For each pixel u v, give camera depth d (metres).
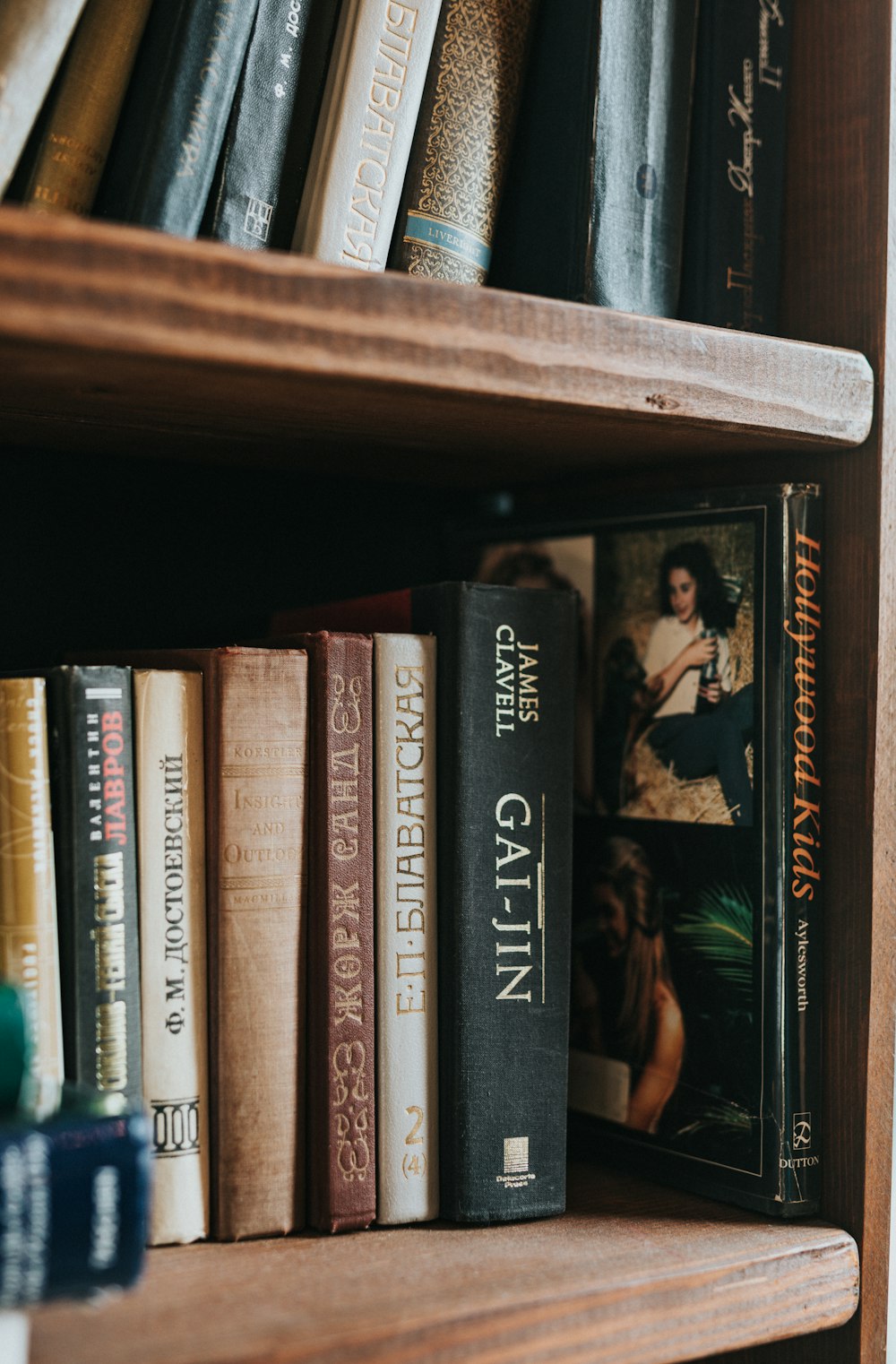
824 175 0.62
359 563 0.77
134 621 0.69
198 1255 0.51
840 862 0.59
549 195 0.58
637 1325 0.50
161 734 0.52
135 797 0.52
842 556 0.60
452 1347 0.45
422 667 0.57
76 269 0.39
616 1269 0.51
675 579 0.65
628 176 0.58
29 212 0.42
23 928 0.49
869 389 0.58
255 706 0.54
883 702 0.58
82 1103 0.42
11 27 0.44
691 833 0.63
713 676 0.62
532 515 0.73
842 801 0.59
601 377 0.50
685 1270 0.52
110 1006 0.51
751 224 0.62
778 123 0.63
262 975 0.54
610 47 0.57
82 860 0.50
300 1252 0.52
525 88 0.59
